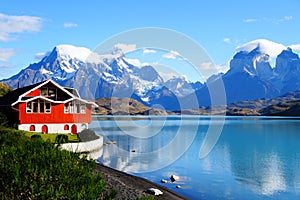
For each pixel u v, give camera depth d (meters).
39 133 34.81
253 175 24.92
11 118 42.19
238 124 98.94
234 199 18.22
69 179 5.96
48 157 6.47
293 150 41.16
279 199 18.52
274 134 65.00
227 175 24.64
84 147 31.56
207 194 18.95
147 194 16.45
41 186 5.51
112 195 6.46
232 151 39.94
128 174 22.41
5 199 5.65
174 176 22.11
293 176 24.67
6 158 6.46
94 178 6.23
